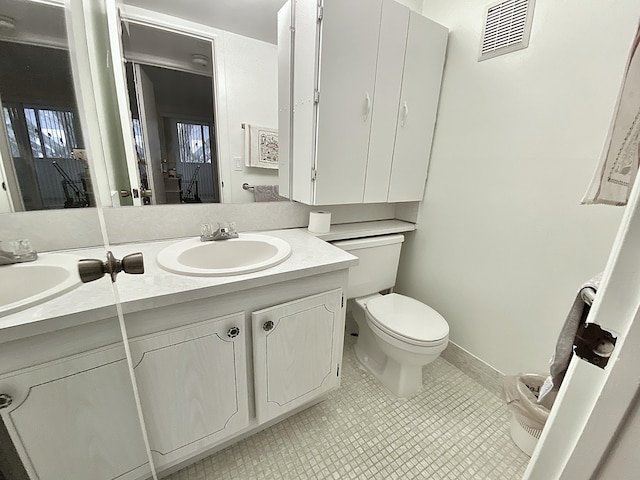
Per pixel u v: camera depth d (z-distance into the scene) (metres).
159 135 1.17
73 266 0.67
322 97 1.21
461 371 1.67
